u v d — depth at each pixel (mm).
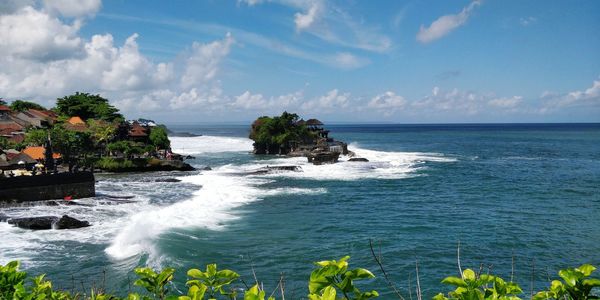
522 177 61406
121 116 112062
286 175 64938
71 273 22609
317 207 40844
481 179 59656
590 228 32281
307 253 26297
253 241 28766
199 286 3525
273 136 106062
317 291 2891
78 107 110062
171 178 60938
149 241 27703
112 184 56125
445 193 48719
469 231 31484
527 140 163500
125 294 19797
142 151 75938
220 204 41875
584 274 3156
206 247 27141
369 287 21156
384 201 44062
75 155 72000
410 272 23000
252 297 2945
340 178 61625
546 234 30547
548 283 21578
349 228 32500
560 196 46344
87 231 31031
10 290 3996
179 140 172750
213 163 86375
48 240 28641
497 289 3176
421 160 86438
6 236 29594
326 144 103375
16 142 74438
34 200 42281
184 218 35062
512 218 35781
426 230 31859
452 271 23125
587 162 81938
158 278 3959
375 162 81375
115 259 24672
